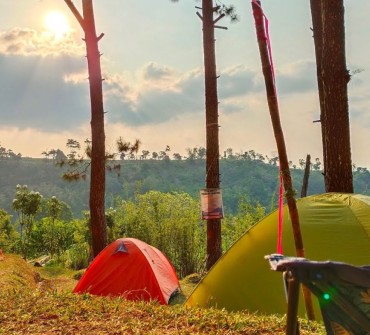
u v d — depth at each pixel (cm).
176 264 2272
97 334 603
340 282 265
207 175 1527
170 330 614
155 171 18775
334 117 967
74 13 1611
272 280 758
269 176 18462
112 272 1269
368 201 767
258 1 555
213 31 1551
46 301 775
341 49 970
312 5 1173
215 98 1542
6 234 3294
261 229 792
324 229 746
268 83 562
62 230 3328
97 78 1634
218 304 775
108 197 15488
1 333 613
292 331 263
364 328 269
